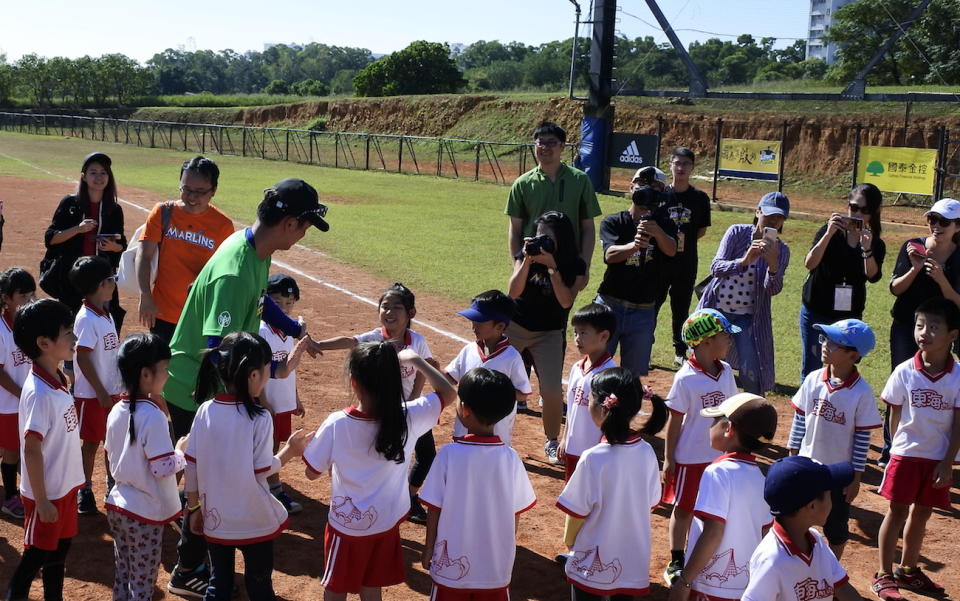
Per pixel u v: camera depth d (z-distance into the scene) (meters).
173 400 4.77
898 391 5.08
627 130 40.72
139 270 5.78
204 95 88.44
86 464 5.64
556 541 5.61
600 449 4.09
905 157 24.08
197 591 4.62
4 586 4.66
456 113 52.38
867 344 4.86
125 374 4.18
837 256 7.24
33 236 16.97
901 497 4.95
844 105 35.00
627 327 7.62
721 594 3.78
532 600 4.86
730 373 5.11
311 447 4.02
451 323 11.45
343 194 27.97
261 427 4.09
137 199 23.81
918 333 4.99
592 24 29.11
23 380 5.46
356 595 5.02
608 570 4.08
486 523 4.03
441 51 78.94
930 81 38.84
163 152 47.97
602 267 15.81
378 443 3.95
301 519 5.77
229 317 4.46
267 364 4.15
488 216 23.02
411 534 5.62
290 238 4.58
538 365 6.73
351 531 4.04
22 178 28.72
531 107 48.34
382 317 5.58
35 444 4.20
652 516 6.05
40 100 88.62
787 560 3.30
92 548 5.19
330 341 5.29
